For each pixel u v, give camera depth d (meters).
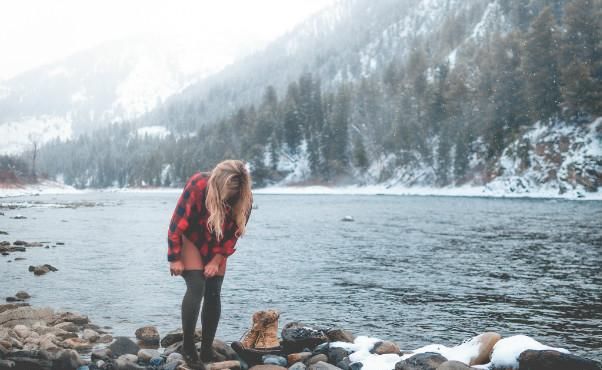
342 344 5.55
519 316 8.45
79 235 23.31
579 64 76.94
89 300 9.54
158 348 6.28
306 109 142.25
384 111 129.62
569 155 76.44
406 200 72.00
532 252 17.00
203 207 4.38
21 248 17.39
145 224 30.39
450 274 12.76
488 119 92.81
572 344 6.82
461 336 7.29
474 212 41.06
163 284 11.26
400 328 7.71
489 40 133.88
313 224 29.94
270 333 5.83
